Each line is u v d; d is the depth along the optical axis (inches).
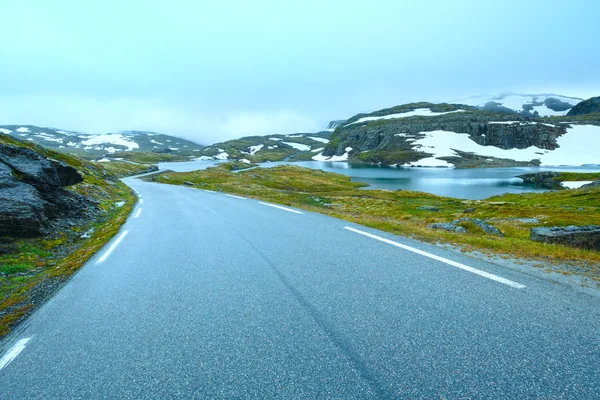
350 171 7229.3
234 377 134.3
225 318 187.8
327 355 144.3
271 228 452.1
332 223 469.7
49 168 722.8
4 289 331.9
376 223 457.4
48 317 210.4
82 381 140.3
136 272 293.7
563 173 4990.2
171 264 309.3
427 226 579.2
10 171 617.3
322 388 123.4
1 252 446.9
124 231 525.7
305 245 343.3
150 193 1393.9
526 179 5068.9
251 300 210.4
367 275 240.7
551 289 199.6
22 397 133.0
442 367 130.8
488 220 1382.9
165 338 170.6
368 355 142.2
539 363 129.4
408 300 193.9
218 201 901.2
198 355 152.4
